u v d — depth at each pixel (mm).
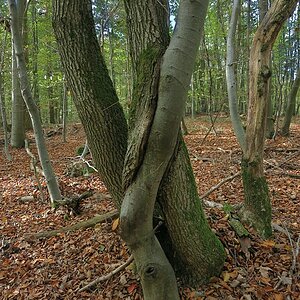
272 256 3307
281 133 11656
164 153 2166
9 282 3516
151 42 2355
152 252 2381
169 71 2059
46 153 5277
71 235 4230
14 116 11977
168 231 2873
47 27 10766
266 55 3248
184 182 2674
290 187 5512
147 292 2436
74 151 10938
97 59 2752
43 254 3934
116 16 8266
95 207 5156
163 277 2393
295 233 3760
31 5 12328
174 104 2076
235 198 4980
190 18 2010
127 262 3293
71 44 2641
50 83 14016
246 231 3459
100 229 4195
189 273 3020
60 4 2590
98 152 2848
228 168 7125
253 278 3049
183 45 2035
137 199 2213
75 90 2746
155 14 2361
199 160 8211
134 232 2277
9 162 9547
